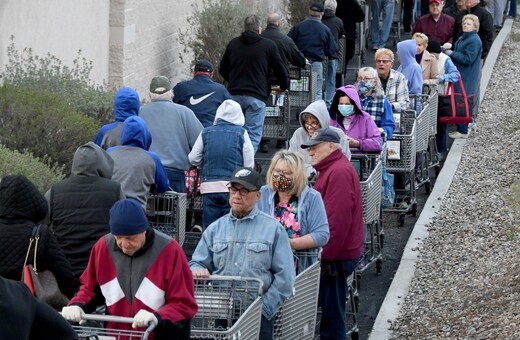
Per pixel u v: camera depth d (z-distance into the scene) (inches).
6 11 1180.5
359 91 1156.5
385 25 2406.5
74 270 725.3
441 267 1060.5
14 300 422.3
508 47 2519.7
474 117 1689.2
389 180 1198.9
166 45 1717.5
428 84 1449.3
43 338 436.5
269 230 711.7
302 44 1702.8
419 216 1262.3
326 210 812.6
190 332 626.8
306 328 768.3
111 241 613.9
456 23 1859.0
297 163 774.5
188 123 1051.9
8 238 641.0
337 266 824.3
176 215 951.6
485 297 922.7
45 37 1289.4
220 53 1774.1
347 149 935.0
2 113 1045.8
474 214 1235.2
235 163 1026.1
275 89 1476.4
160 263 606.5
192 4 1862.7
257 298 674.2
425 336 869.8
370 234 1049.5
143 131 902.4
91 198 735.7
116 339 606.2
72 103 1184.8
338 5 2010.3
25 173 920.9
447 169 1467.8
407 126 1263.5
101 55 1485.0
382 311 953.5
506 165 1457.9
